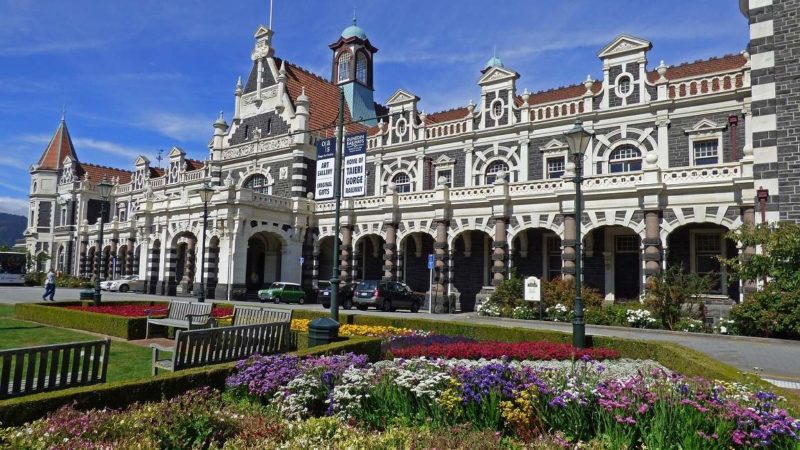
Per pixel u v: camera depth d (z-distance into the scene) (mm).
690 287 22641
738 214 24641
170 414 5809
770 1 22781
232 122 49844
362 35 54281
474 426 6809
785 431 5566
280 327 12812
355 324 19734
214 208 39125
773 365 13477
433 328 17984
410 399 7402
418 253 38656
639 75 31297
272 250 42656
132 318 17172
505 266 31422
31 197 77375
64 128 81312
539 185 30781
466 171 37719
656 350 13562
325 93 51531
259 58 48781
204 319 16578
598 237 30938
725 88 28688
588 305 25344
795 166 21609
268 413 7395
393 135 42125
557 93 37812
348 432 6082
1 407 6051
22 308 21797
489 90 37344
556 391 6824
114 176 77125
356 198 39438
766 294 19578
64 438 5090
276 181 44969
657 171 26484
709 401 6223
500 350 13719
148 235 45656
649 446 5980
